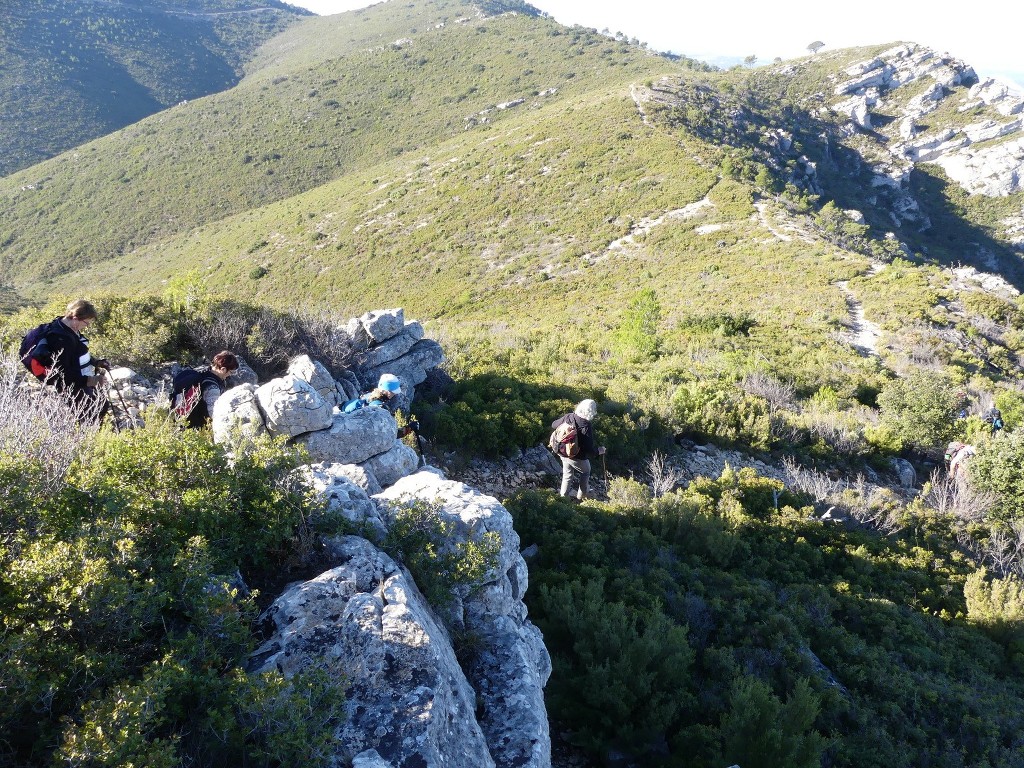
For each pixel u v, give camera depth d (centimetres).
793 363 1714
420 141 12862
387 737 214
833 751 435
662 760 397
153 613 216
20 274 9706
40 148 14375
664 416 1012
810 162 10006
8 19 18188
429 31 19500
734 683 436
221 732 201
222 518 276
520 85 14438
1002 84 12431
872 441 1140
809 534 761
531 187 7275
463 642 310
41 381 443
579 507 661
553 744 407
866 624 625
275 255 7769
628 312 1812
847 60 14250
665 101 9138
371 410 521
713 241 4744
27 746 186
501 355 1302
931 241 10512
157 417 484
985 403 1415
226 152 12769
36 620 202
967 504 917
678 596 549
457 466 757
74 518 248
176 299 823
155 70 19975
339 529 312
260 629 254
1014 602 659
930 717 510
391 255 6831
